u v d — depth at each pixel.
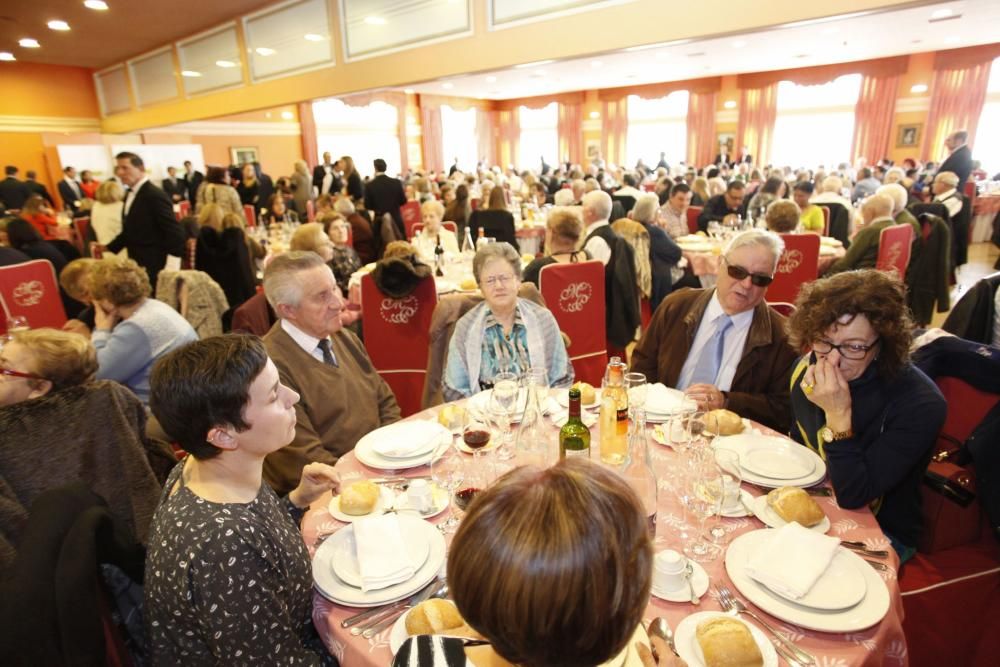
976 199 8.60
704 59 9.52
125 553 1.04
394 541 1.06
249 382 0.91
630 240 3.99
